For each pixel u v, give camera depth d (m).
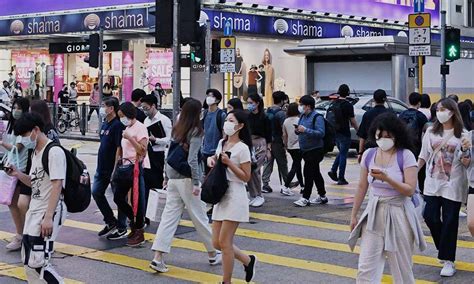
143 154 11.32
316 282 9.38
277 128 16.62
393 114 7.69
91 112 34.88
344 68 33.88
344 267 10.14
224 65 24.86
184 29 15.46
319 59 34.75
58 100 43.22
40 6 44.72
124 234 11.99
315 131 14.77
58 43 44.12
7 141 10.86
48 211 7.59
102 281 9.48
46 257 7.70
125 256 10.87
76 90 44.12
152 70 42.44
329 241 11.80
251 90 39.09
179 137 9.95
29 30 45.25
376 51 32.22
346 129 18.62
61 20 43.53
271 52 40.56
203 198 8.72
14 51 50.12
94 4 41.66
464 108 11.99
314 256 10.80
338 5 44.88
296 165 16.41
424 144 10.02
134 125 11.30
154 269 9.88
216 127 13.02
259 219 13.66
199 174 10.03
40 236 7.67
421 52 19.59
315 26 43.28
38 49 49.06
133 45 42.00
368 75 33.28
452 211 9.62
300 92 41.56
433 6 51.03
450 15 52.66
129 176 11.29
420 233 7.67
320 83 34.78
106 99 11.74
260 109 14.73
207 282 9.44
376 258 7.55
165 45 15.86
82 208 8.01
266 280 9.48
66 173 7.86
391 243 7.48
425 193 10.02
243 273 9.84
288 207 14.98
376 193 7.62
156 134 12.47
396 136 7.57
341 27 45.28
